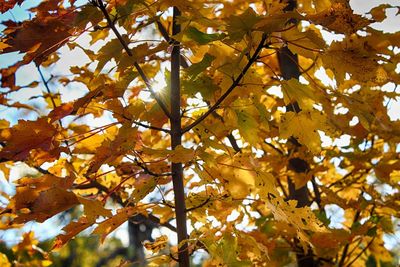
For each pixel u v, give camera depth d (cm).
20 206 167
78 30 172
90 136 179
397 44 163
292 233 225
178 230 179
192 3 190
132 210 173
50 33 168
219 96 188
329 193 240
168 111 182
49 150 175
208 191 194
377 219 238
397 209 234
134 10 174
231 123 194
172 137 181
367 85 228
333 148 244
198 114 201
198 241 181
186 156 167
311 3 203
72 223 166
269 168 255
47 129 173
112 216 167
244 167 187
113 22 171
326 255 243
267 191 181
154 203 178
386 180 237
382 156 250
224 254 173
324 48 164
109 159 167
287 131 190
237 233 177
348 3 157
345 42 165
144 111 189
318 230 178
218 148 185
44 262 267
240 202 186
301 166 254
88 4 170
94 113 187
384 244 264
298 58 248
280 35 165
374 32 160
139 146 188
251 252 199
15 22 179
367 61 166
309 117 188
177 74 184
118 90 173
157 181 177
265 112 186
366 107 188
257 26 157
